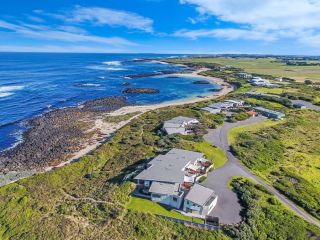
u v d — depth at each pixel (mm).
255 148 70688
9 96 132875
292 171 61781
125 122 95750
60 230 41562
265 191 52250
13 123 93688
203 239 40188
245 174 58219
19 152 70875
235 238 40312
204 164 59250
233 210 46062
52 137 80625
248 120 95688
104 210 45281
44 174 56906
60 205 47094
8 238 41156
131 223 42531
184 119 88688
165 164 55406
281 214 45781
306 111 110188
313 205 48938
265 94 133500
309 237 41344
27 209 46031
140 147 69312
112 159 64812
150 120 95000
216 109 104500
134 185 51219
